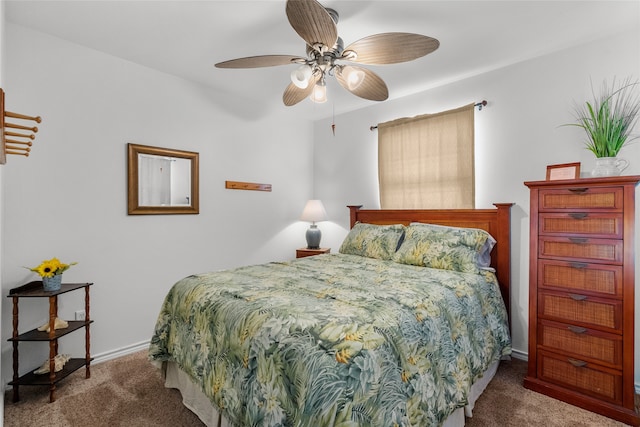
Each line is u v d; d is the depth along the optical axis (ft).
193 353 5.40
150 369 7.62
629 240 5.61
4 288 6.63
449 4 6.01
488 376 6.83
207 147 10.28
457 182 9.44
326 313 4.39
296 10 4.52
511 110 8.50
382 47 5.59
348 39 7.28
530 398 6.33
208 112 10.29
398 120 10.78
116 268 8.32
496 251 8.52
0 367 5.42
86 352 7.14
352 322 4.09
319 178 13.69
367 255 9.57
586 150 7.30
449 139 9.59
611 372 5.75
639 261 6.61
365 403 3.32
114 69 8.22
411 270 7.51
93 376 7.26
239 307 4.90
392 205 11.03
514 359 8.20
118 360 8.10
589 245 6.04
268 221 12.17
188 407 5.88
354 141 12.42
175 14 6.41
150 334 8.95
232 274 6.97
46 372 6.57
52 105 7.25
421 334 4.49
